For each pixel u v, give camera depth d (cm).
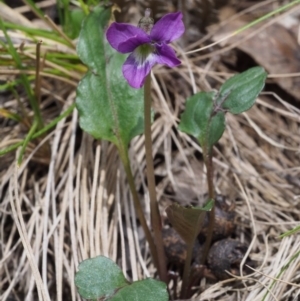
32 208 31
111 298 25
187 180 32
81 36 29
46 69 32
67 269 28
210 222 28
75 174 31
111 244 29
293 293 28
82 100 28
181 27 23
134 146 32
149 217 31
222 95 28
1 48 31
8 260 30
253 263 28
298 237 29
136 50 24
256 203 31
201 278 29
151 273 30
